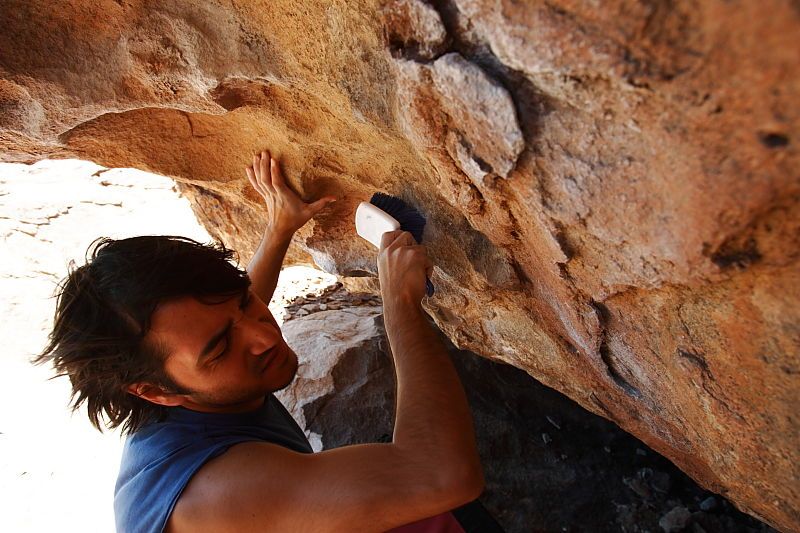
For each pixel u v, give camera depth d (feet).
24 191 19.66
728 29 2.08
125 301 3.21
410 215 4.76
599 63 2.39
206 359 3.38
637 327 4.00
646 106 2.50
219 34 4.31
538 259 4.28
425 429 3.25
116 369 3.45
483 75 2.88
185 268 3.31
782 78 2.09
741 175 2.44
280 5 3.97
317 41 4.00
